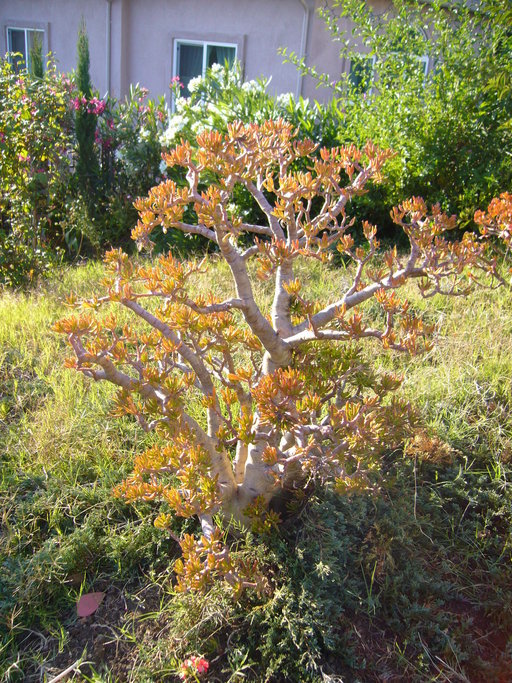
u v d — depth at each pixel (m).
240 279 2.01
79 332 1.91
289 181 2.09
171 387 2.00
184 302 1.93
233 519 2.44
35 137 5.87
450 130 5.81
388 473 2.73
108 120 7.38
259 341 2.37
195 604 2.20
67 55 10.55
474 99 5.73
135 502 2.63
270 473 2.14
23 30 10.89
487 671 2.09
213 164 1.97
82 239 7.00
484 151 5.83
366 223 2.37
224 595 2.21
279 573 2.31
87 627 2.25
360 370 2.32
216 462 2.27
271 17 9.27
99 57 10.23
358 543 2.50
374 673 2.10
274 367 2.27
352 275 5.14
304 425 1.94
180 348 2.07
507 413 3.18
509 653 2.18
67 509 2.65
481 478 2.77
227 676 2.08
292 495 2.58
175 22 9.79
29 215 6.06
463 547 2.57
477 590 2.43
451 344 3.78
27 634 2.24
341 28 9.02
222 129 6.45
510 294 4.48
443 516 2.67
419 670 2.11
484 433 3.05
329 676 1.99
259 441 2.30
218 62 9.89
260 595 2.22
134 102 7.59
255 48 9.48
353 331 2.01
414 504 2.62
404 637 2.22
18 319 4.48
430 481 2.81
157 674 2.05
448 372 3.41
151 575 2.39
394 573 2.38
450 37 5.81
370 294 2.20
